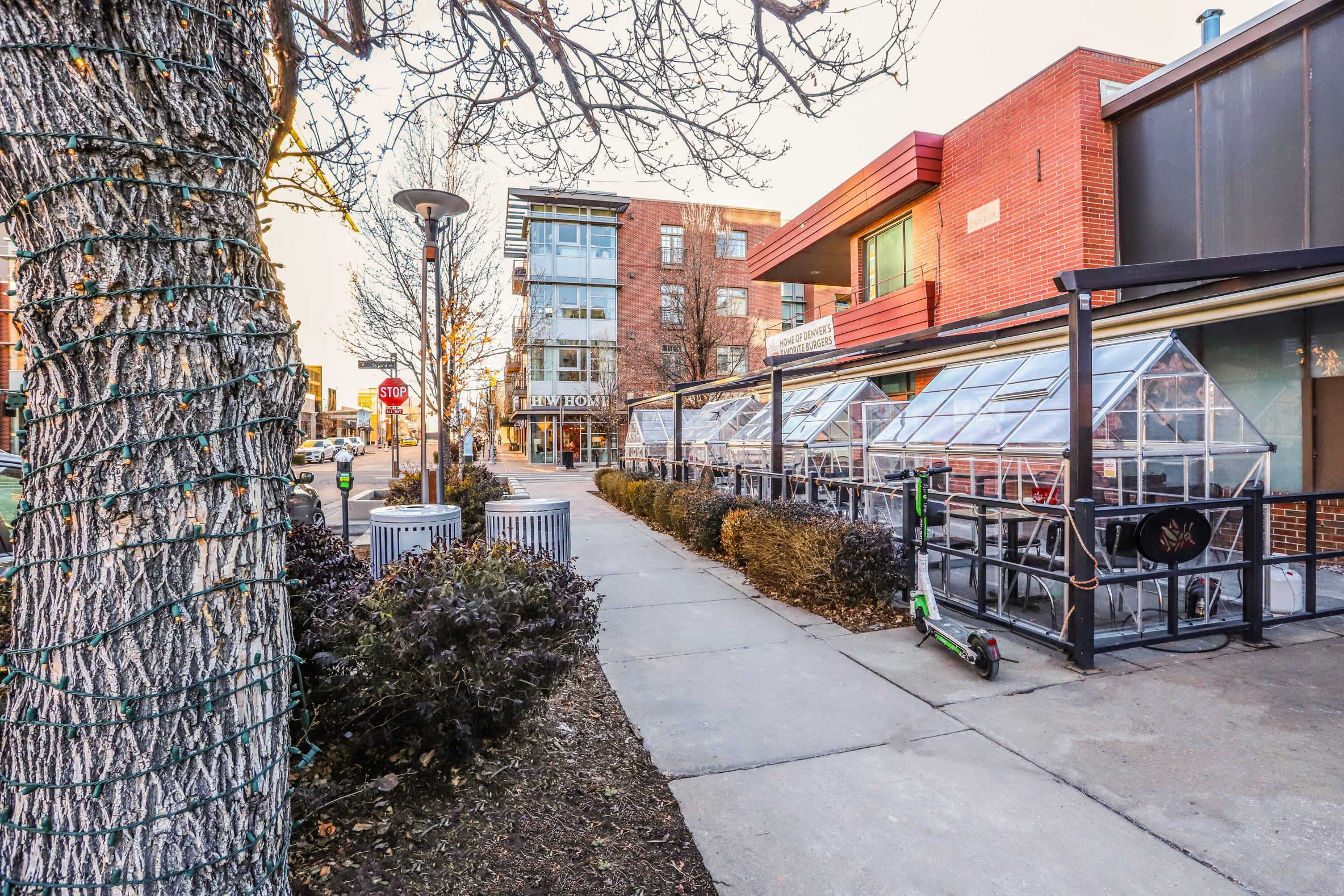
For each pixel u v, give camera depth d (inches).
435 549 144.3
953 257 426.9
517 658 109.3
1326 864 96.2
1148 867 96.6
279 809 58.1
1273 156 269.1
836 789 118.3
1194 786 117.2
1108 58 341.7
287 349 58.7
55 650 49.1
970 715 148.1
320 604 127.3
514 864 95.2
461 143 167.6
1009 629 199.5
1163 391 207.0
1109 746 132.3
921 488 195.5
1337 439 248.5
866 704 155.1
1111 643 178.7
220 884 52.8
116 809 49.4
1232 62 282.8
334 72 149.5
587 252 1283.2
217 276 52.6
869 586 225.5
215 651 52.4
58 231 47.9
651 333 1289.4
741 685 167.5
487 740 122.9
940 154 437.1
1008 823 107.8
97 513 48.8
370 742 111.3
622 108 150.9
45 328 48.9
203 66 51.6
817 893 91.5
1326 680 161.2
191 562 51.1
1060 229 346.9
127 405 49.1
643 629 216.2
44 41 46.7
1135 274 174.7
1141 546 179.3
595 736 138.9
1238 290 227.1
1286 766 122.7
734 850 100.7
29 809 50.3
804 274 668.7
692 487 414.3
